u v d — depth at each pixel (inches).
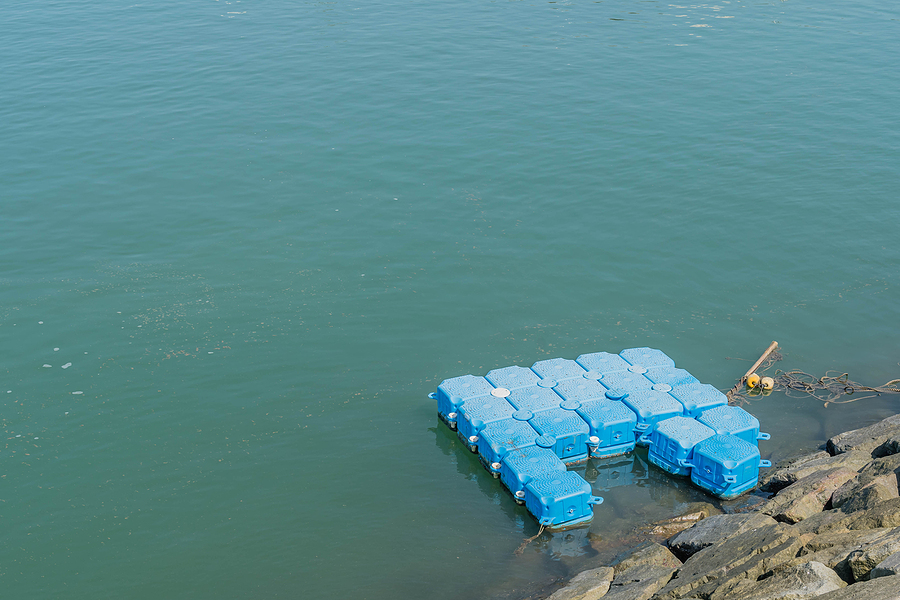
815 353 769.6
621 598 453.1
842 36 1665.8
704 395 657.0
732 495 590.6
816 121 1262.3
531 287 862.5
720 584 430.0
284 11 1833.2
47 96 1337.4
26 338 759.1
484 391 668.1
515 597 502.6
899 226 981.2
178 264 890.1
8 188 1043.9
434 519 574.9
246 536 554.6
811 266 907.4
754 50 1582.2
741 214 1005.8
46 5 1881.2
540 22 1760.6
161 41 1617.9
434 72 1453.0
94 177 1077.8
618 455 644.1
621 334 789.9
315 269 885.8
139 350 748.0
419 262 901.8
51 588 509.0
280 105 1306.6
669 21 1776.6
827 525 468.1
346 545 549.6
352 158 1134.4
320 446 643.5
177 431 653.3
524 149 1161.4
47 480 598.2
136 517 567.5
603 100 1333.7
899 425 609.6
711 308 834.8
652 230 971.3
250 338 770.2
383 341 772.6
